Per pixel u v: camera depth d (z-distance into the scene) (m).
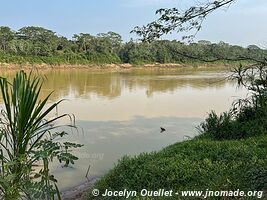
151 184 4.70
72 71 55.31
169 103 18.70
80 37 74.69
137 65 68.81
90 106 17.31
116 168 5.64
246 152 5.23
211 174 4.60
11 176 3.04
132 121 13.68
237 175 4.38
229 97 20.97
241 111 7.99
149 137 11.08
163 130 12.05
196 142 6.18
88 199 5.15
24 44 63.16
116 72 53.09
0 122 3.63
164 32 4.48
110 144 10.13
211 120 7.63
